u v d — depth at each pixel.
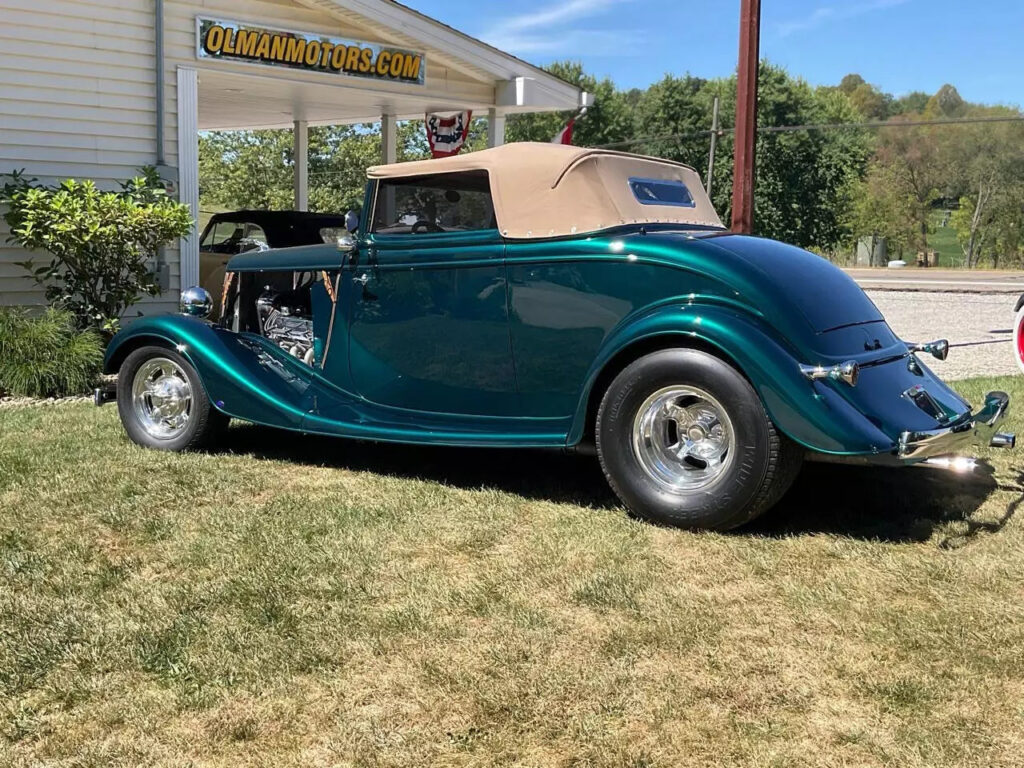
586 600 3.19
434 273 4.59
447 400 4.66
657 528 3.92
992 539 3.77
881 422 3.69
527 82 12.76
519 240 4.31
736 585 3.31
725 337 3.69
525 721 2.45
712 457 3.86
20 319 7.67
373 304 4.85
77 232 7.86
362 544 3.75
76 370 7.43
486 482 4.70
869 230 58.12
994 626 2.95
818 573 3.41
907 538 3.79
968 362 9.44
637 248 4.02
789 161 46.88
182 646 2.88
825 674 2.68
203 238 11.42
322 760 2.29
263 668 2.73
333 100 12.93
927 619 3.01
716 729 2.40
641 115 50.09
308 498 4.40
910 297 19.42
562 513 4.15
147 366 5.42
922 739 2.34
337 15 10.88
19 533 3.90
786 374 3.59
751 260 3.95
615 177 4.31
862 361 3.91
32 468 4.89
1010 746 2.31
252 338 5.43
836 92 58.03
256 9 10.28
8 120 8.82
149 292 8.73
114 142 9.48
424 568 3.50
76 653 2.83
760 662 2.75
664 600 3.18
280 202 28.88
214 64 10.14
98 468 4.91
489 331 4.44
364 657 2.80
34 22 8.84
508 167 4.34
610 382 4.15
